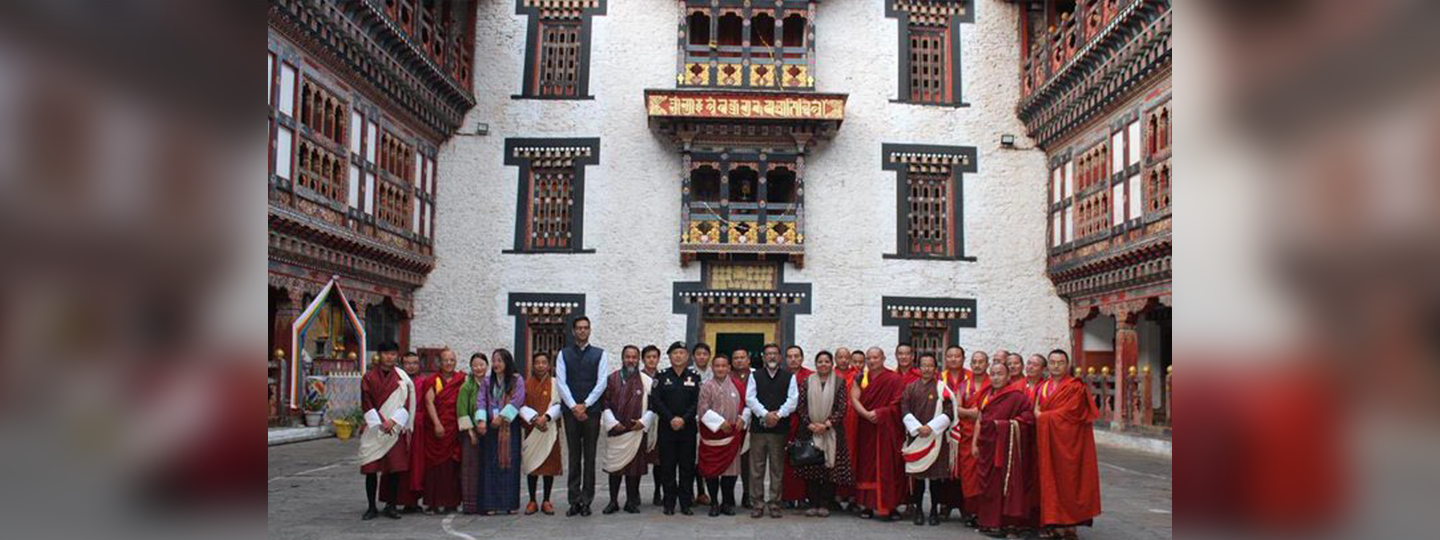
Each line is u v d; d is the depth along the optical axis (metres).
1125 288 20.42
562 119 23.72
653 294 23.25
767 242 22.84
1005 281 23.64
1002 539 9.41
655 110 22.30
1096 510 9.01
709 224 22.89
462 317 23.25
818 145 23.69
